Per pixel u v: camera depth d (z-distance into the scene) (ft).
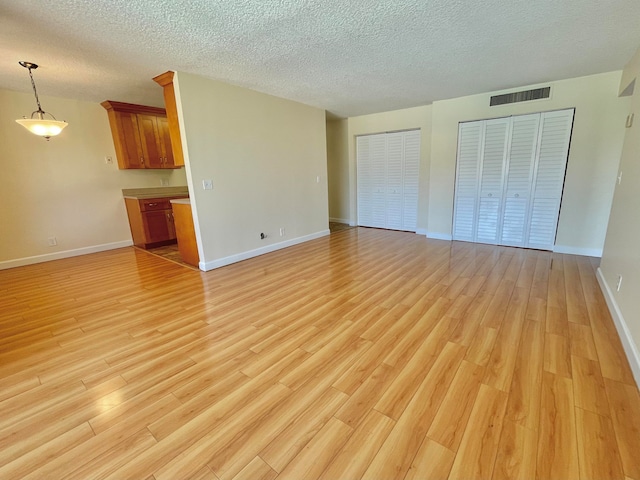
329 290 9.88
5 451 4.26
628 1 6.46
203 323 7.91
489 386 5.29
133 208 16.15
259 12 6.64
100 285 10.80
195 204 11.50
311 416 4.76
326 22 7.16
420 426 4.50
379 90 13.28
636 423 4.42
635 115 7.99
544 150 12.91
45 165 13.83
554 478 3.68
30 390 5.50
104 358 6.45
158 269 12.55
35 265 13.46
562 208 12.95
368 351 6.46
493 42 8.45
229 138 12.31
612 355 6.07
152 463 4.03
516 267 11.53
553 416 4.59
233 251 13.14
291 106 15.07
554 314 7.80
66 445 4.33
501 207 14.47
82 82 11.40
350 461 3.99
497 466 3.85
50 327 7.82
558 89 12.10
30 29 7.09
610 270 8.68
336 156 21.42
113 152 15.98
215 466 3.97
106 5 6.19
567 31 7.82
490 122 13.97
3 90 12.44
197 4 6.25
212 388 5.46
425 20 7.17
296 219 16.24
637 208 6.65
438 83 12.30
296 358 6.30
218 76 11.02
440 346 6.55
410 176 18.35
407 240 16.65
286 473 3.85
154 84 11.84
